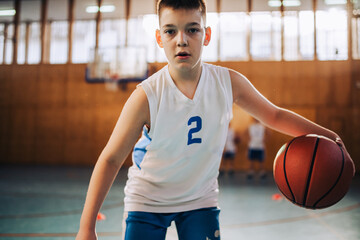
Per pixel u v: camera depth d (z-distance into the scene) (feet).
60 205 14.64
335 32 32.30
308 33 32.81
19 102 35.55
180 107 3.71
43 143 34.88
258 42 33.71
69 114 34.73
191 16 3.33
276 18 33.63
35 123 35.14
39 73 35.50
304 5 33.17
